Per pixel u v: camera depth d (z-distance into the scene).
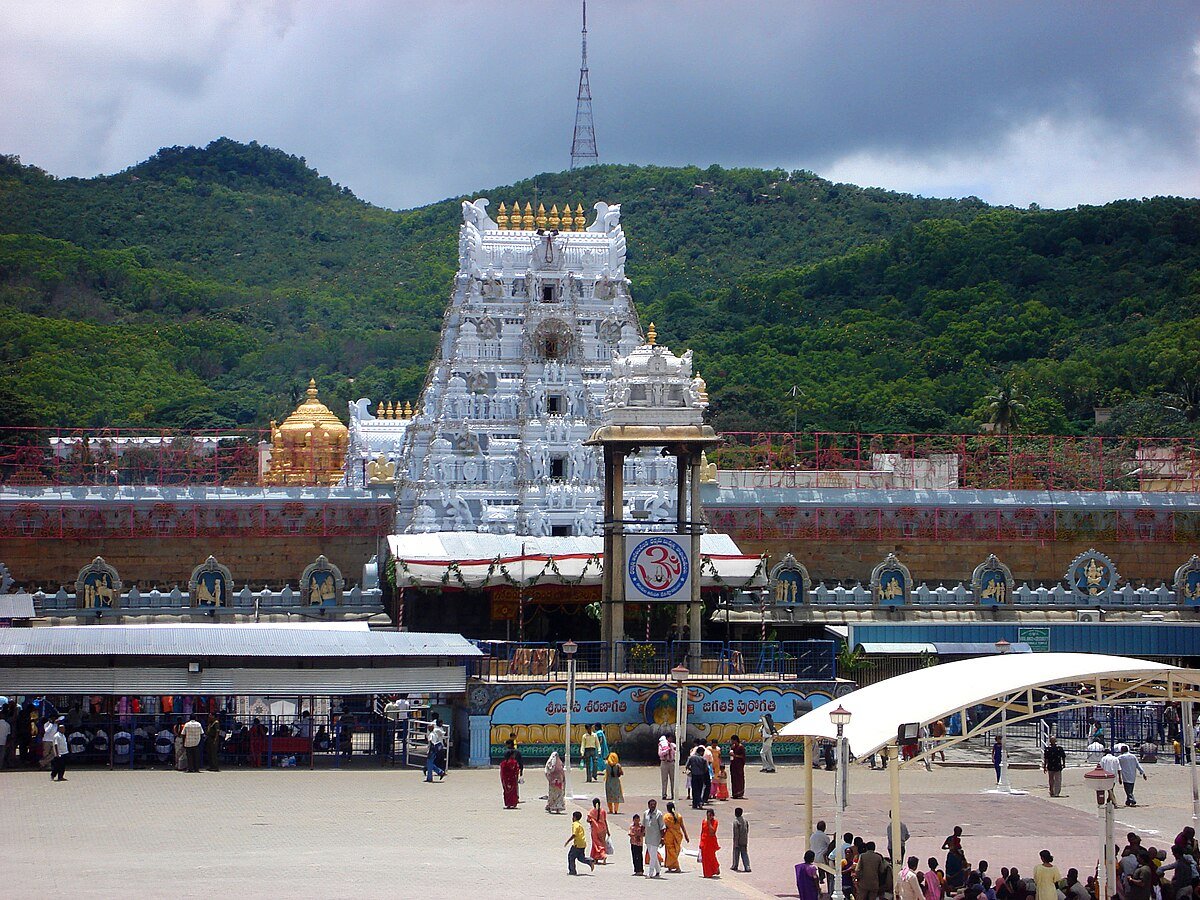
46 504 114.94
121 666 64.69
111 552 116.12
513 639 89.44
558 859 49.16
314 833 51.62
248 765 66.56
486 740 68.56
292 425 153.75
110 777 61.88
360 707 72.94
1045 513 126.31
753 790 64.44
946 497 125.12
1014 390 176.00
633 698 70.62
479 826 54.06
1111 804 42.78
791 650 86.56
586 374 108.38
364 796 59.22
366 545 118.81
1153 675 44.59
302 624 86.12
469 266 109.50
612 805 57.53
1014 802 62.72
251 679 65.88
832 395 192.75
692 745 71.00
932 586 124.69
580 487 105.44
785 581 95.38
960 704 43.22
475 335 108.81
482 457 105.94
